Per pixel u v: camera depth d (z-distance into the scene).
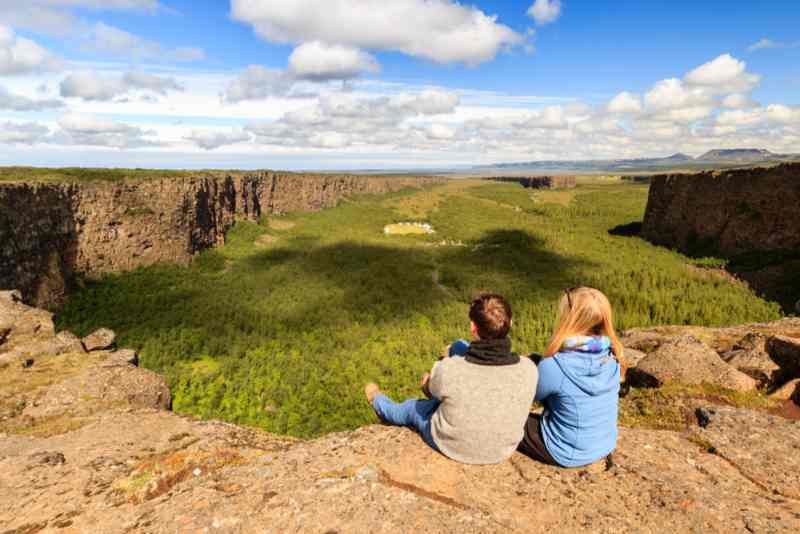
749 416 6.23
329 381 37.19
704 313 45.25
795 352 9.52
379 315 61.03
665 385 9.59
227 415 31.42
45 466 6.57
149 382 15.46
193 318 55.84
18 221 47.44
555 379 4.14
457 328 53.28
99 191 63.16
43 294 50.00
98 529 4.20
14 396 13.15
